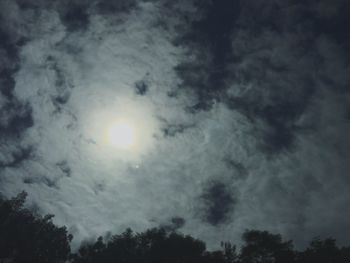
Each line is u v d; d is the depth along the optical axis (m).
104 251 41.47
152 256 38.72
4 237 44.03
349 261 32.91
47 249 45.41
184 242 38.84
